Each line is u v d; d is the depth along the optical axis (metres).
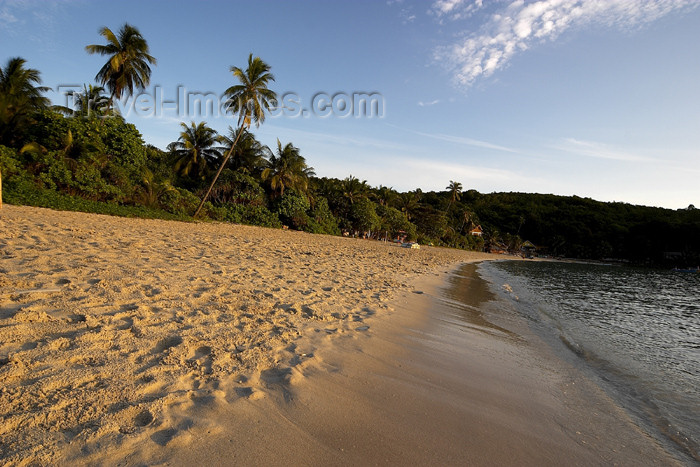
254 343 4.18
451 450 2.71
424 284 12.13
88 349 3.30
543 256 83.38
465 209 92.44
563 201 114.44
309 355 4.14
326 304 6.70
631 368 5.68
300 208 37.22
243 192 33.91
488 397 3.78
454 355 5.01
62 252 7.20
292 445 2.49
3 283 4.63
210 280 6.88
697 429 3.72
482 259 48.03
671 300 18.03
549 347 6.30
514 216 99.62
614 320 10.34
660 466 2.93
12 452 1.97
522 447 2.90
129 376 2.98
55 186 18.86
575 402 4.02
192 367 3.35
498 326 7.40
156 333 3.95
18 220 10.77
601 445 3.14
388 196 61.25
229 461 2.23
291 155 37.50
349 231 47.09
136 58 26.30
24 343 3.22
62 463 1.98
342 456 2.46
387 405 3.28
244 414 2.75
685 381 5.30
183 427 2.46
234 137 36.09
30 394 2.49
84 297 4.64
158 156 33.84
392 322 6.29
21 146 20.64
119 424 2.37
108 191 21.11
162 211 24.33
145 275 6.33
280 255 13.30
